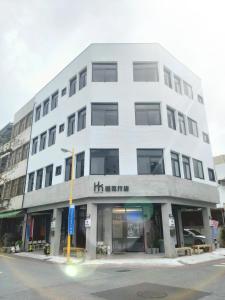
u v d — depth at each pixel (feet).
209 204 69.56
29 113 92.27
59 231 61.93
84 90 64.95
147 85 63.57
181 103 69.77
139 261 45.83
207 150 76.43
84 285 25.84
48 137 76.23
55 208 63.72
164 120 60.70
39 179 75.25
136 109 62.08
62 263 46.01
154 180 54.65
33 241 74.28
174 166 60.80
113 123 60.64
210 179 73.77
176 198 57.21
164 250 56.70
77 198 56.03
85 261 47.39
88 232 51.75
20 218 82.07
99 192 53.47
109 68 65.92
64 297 21.13
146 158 58.08
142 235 59.41
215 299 19.74
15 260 52.29
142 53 66.64
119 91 62.75
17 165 89.15
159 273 32.78
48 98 81.87
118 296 21.11
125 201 53.83
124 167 56.59
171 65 70.85
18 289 24.49
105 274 32.71
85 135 60.13
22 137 91.81
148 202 54.03
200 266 39.37
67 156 64.95
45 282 27.81
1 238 83.46
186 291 22.43
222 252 59.11
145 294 21.59
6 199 87.40
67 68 75.20
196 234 72.49
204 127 78.59
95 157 57.88
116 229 59.72
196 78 81.87
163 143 58.85
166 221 53.06
